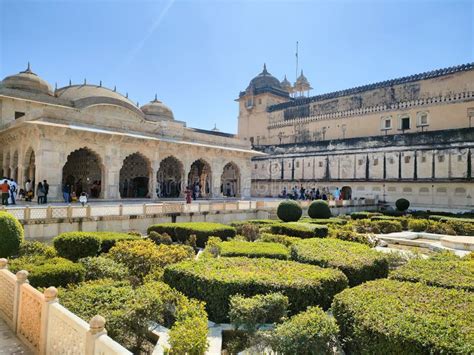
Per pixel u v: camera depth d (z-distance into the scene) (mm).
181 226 11688
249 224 13266
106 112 26531
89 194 24922
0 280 5547
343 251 7746
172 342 3916
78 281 6066
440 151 27219
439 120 31562
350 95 39156
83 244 7828
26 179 20875
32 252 7898
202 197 27984
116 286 5457
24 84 26266
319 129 41031
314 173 35594
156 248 7852
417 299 4355
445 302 4246
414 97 34031
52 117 19406
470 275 5844
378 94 36875
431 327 3430
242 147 31094
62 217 11180
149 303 4723
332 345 4090
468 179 25438
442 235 14875
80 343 3410
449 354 3035
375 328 3549
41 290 5340
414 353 3223
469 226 15625
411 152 28844
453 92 31359
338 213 24531
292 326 4039
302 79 54844
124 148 22391
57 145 19312
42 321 4180
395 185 29578
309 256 7262
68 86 29938
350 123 38094
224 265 6293
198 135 27453
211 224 12391
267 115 47469
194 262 6504
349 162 32844
